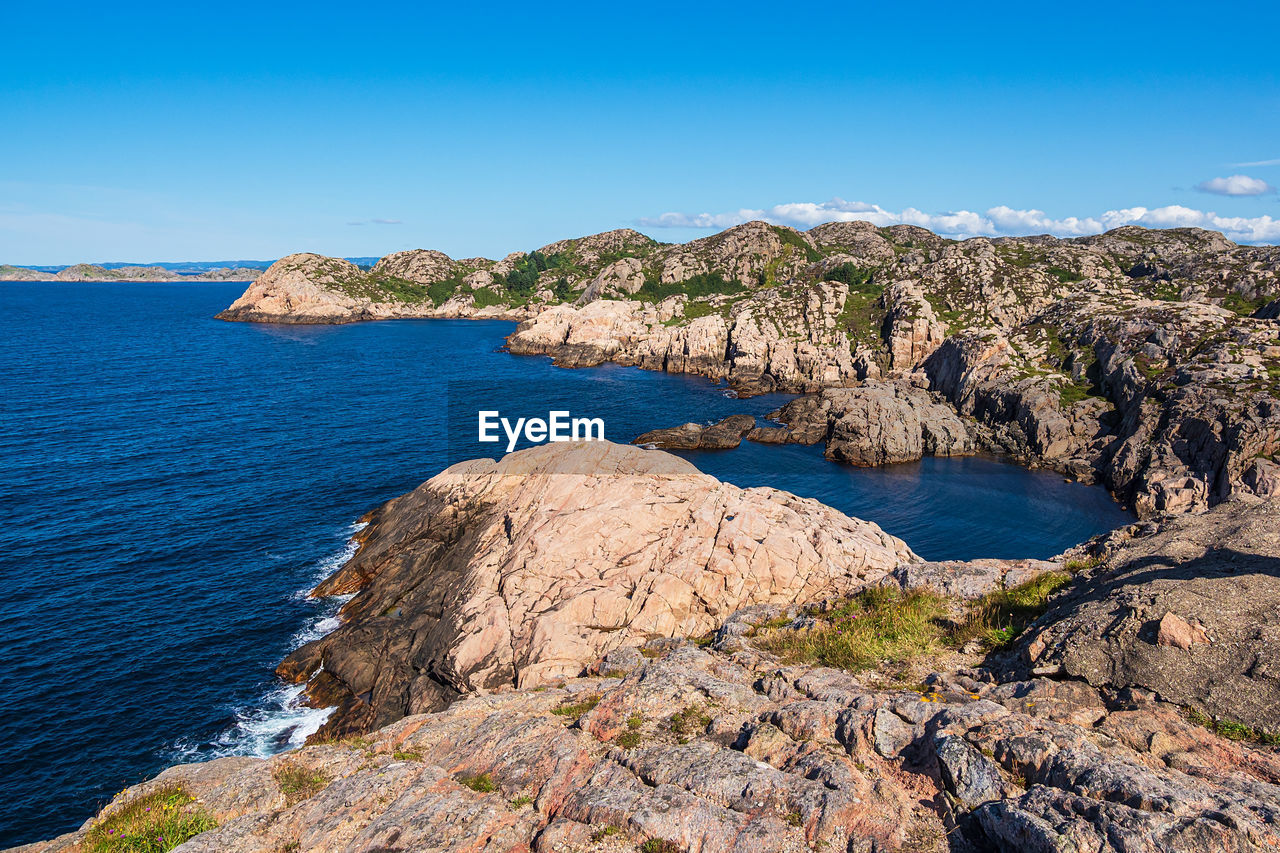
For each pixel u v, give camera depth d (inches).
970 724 417.1
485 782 458.6
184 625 1376.7
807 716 465.4
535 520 1307.8
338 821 431.2
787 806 382.0
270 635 1353.3
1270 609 437.1
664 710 513.0
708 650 701.9
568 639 1064.2
